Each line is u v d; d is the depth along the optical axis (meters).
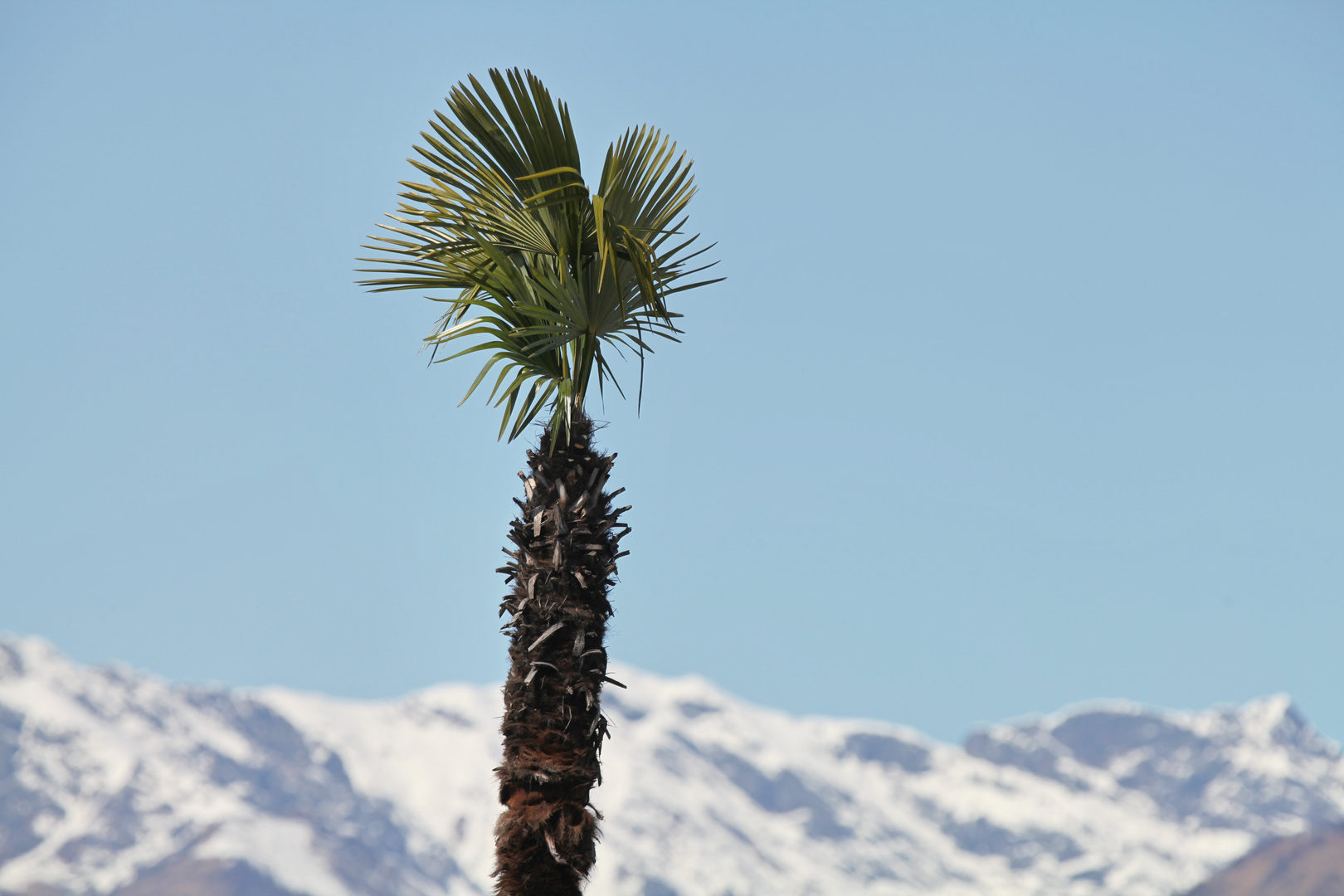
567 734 18.97
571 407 21.22
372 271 23.02
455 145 22.08
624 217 22.42
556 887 18.36
